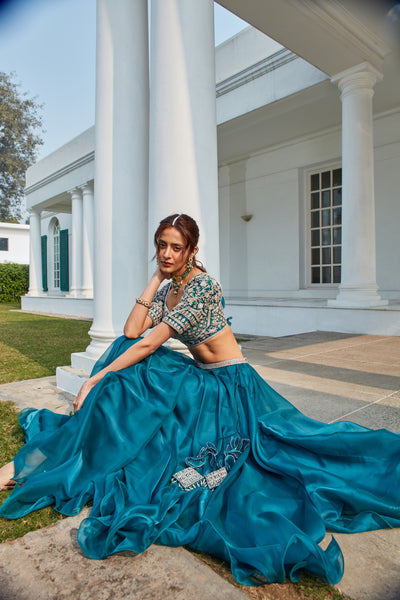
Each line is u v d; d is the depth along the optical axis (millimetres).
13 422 3006
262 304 8688
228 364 2031
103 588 1298
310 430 2006
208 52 3281
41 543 1548
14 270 26656
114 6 3668
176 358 2102
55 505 1817
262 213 12125
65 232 19984
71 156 14984
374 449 1861
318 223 11047
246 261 12641
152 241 3225
